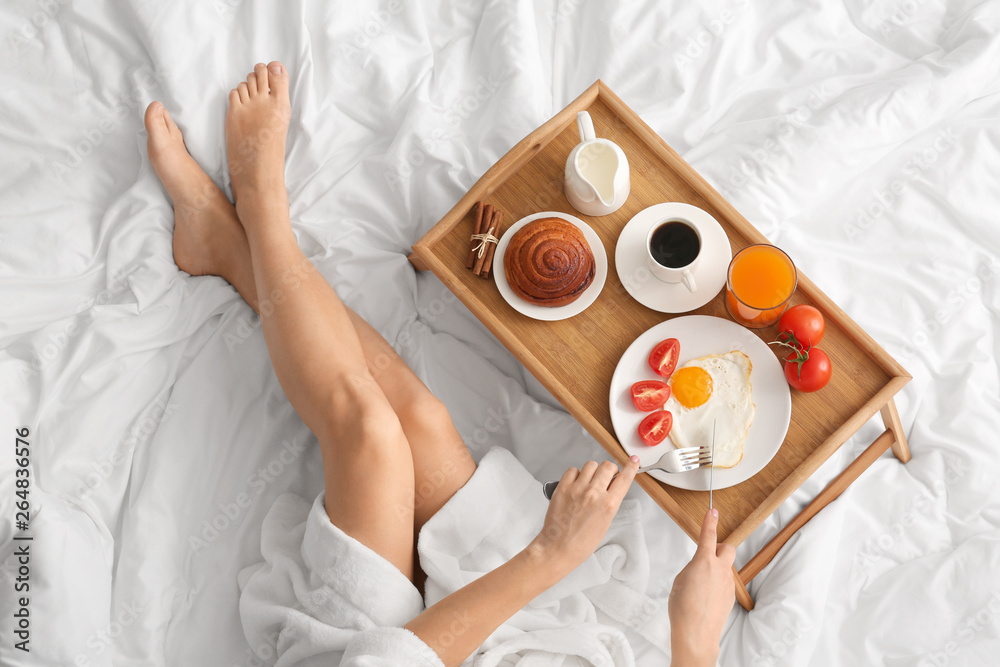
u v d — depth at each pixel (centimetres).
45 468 127
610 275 128
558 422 145
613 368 125
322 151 151
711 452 117
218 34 149
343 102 153
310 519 115
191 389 138
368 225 151
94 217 145
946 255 151
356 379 117
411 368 146
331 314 125
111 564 127
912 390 145
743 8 159
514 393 147
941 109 154
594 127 133
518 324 126
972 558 132
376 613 108
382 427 112
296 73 151
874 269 152
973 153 154
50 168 144
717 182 153
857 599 135
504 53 153
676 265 120
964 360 147
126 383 135
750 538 140
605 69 158
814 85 157
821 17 160
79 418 130
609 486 110
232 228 142
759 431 119
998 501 137
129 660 122
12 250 139
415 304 151
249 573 128
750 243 128
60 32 146
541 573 104
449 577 117
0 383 128
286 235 135
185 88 145
